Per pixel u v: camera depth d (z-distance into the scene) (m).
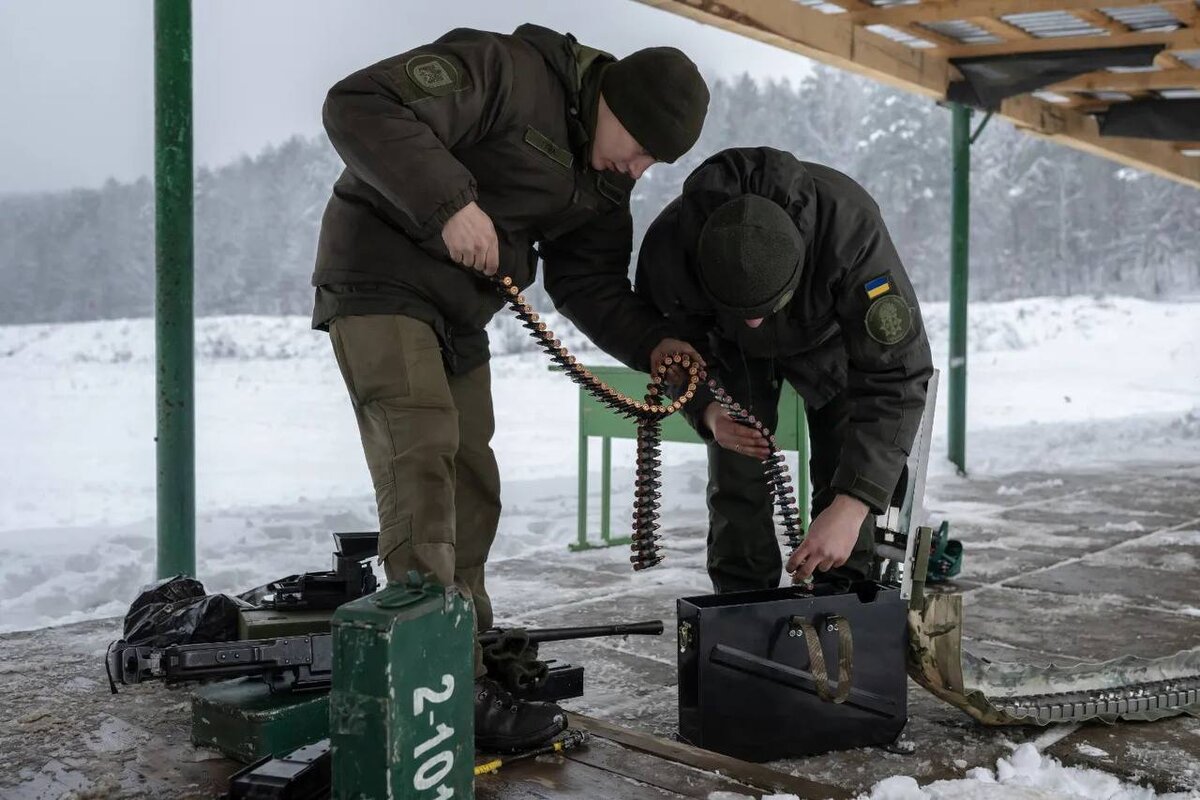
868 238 2.48
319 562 4.69
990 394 18.02
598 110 2.24
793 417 4.75
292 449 9.93
